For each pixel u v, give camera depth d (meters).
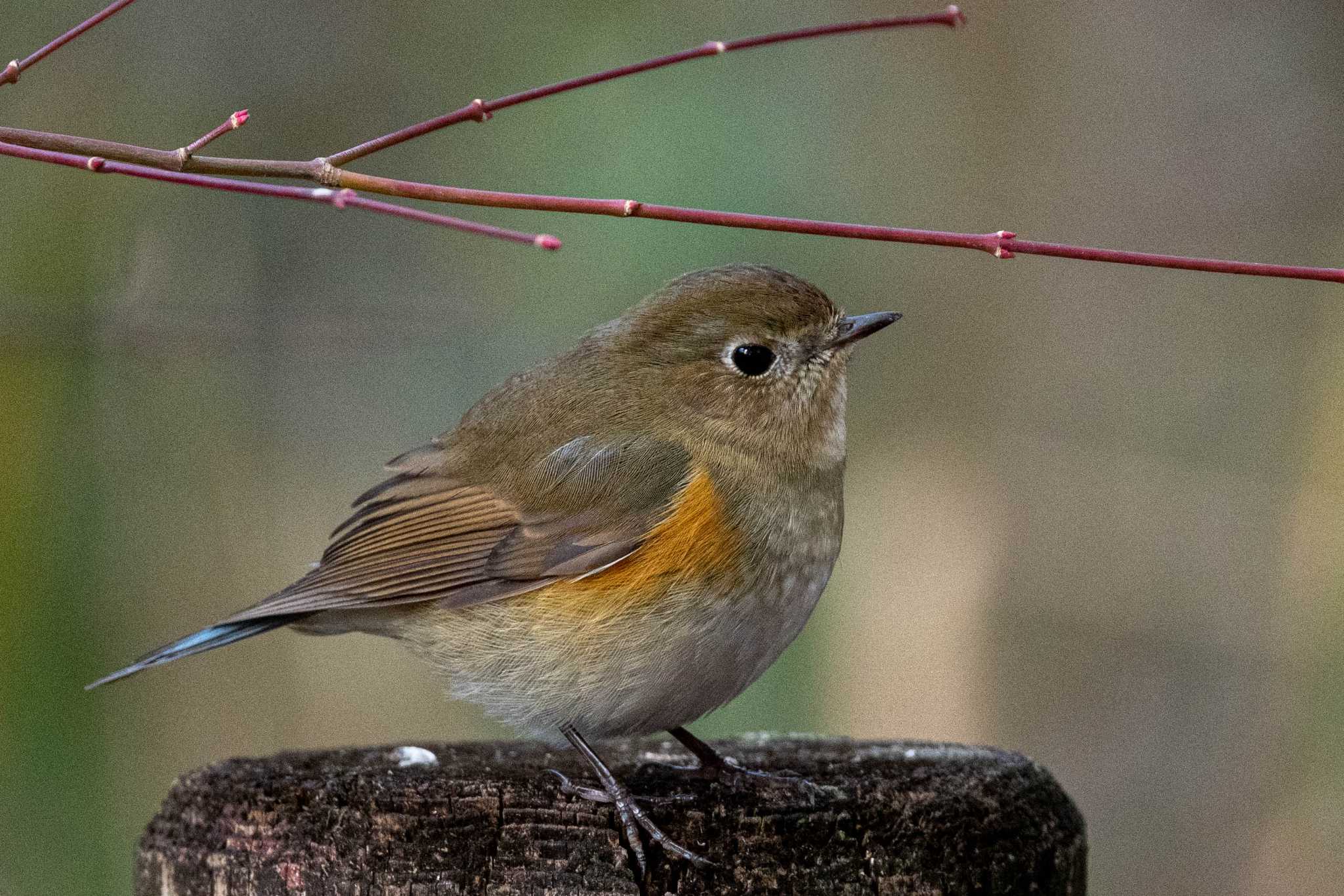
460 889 5.94
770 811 6.02
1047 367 14.05
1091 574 13.64
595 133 12.55
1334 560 13.20
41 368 11.65
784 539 7.35
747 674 7.37
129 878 11.10
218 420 12.70
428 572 7.51
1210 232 14.01
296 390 13.07
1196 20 14.10
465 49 13.09
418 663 13.05
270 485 12.90
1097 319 13.99
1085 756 13.34
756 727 12.26
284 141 13.22
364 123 13.24
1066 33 14.27
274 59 13.23
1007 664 13.59
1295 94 13.95
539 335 12.70
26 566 11.26
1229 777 13.00
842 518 7.80
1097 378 13.95
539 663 7.21
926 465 14.09
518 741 7.97
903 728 13.65
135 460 12.19
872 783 6.36
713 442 7.49
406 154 13.11
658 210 5.48
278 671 12.90
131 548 11.92
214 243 12.91
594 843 5.94
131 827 11.33
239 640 7.65
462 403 13.00
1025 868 6.24
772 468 7.46
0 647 11.04
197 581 12.51
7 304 11.38
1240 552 13.43
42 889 10.83
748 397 7.54
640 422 7.62
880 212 13.77
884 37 13.95
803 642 12.58
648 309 7.98
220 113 13.09
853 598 13.84
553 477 7.46
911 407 14.24
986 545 13.81
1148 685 13.41
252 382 12.98
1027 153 14.29
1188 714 13.24
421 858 5.96
